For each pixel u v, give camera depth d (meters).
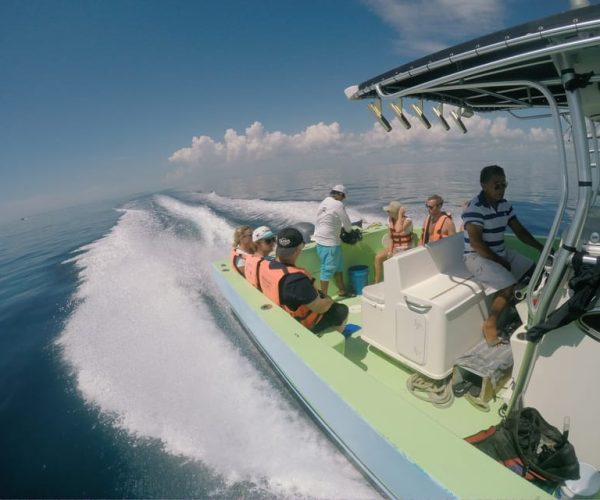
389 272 2.09
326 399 1.52
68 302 4.71
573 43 0.94
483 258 2.13
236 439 2.13
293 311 2.21
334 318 2.35
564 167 1.13
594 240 1.27
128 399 2.58
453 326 1.92
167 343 3.28
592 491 1.09
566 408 1.28
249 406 2.37
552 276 1.10
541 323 1.16
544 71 1.61
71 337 3.64
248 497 1.80
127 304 4.28
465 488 0.96
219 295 4.32
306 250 3.81
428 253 2.21
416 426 1.21
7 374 3.17
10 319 4.46
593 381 1.20
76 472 2.06
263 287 2.45
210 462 2.00
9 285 6.28
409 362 2.11
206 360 2.94
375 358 2.44
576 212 1.04
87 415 2.50
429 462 1.06
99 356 3.19
